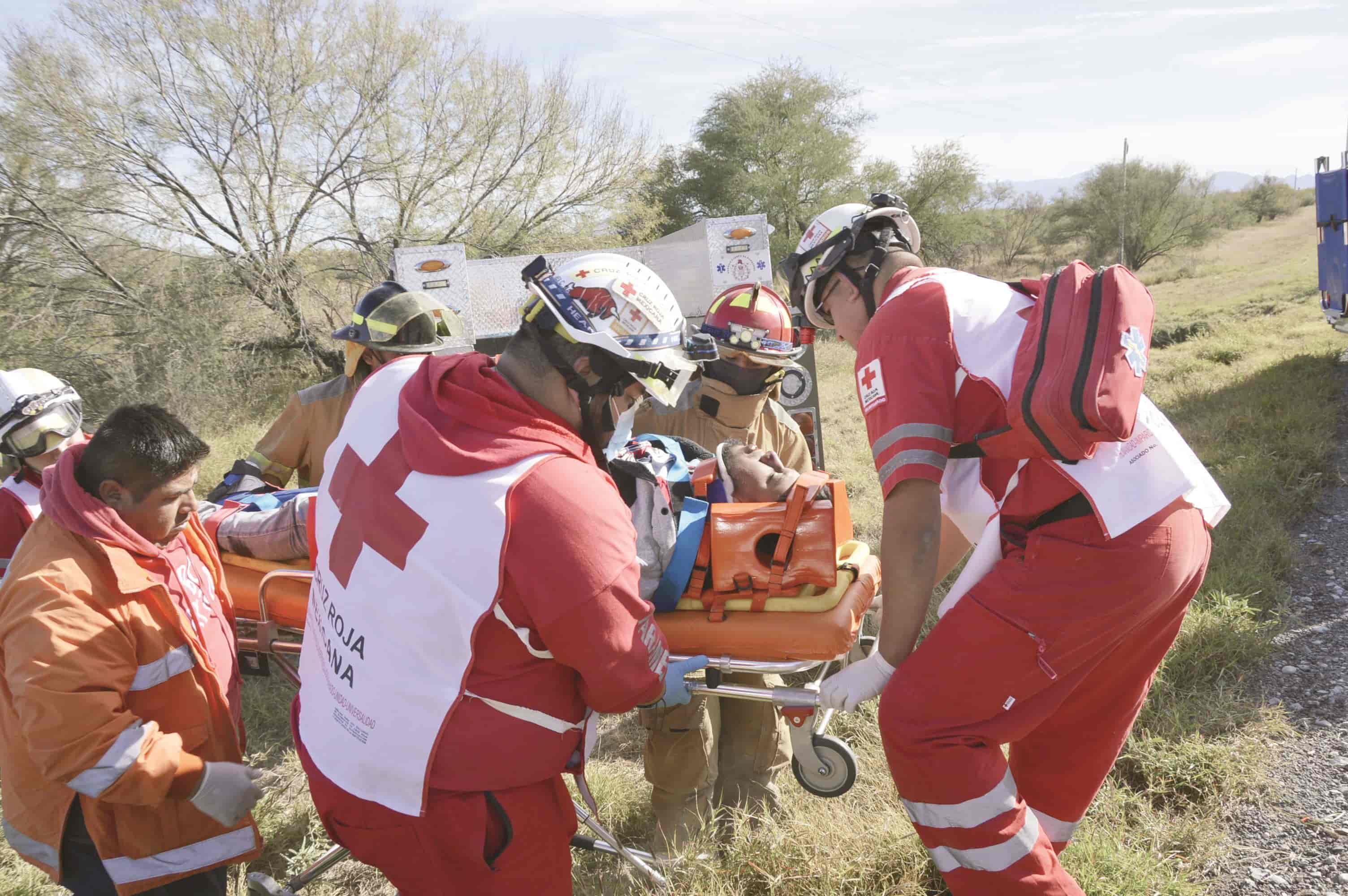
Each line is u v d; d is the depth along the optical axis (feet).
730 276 21.58
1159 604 6.43
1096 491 6.16
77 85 43.34
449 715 5.65
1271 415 25.29
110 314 42.52
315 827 10.87
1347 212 30.01
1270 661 12.88
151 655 6.93
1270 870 8.93
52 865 7.13
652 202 72.69
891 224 7.83
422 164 52.80
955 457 6.70
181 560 7.47
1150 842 9.28
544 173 57.06
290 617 8.89
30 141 41.68
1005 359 6.32
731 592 7.94
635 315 5.70
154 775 6.50
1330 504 19.01
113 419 6.88
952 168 107.45
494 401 5.75
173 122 45.44
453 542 5.46
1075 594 6.21
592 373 5.82
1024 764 7.84
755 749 10.34
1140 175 124.47
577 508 5.48
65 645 6.31
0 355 38.11
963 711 6.48
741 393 11.16
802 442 12.23
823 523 7.83
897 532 6.50
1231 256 128.88
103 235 43.91
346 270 52.44
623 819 10.70
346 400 11.81
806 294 8.06
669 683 7.59
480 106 54.24
